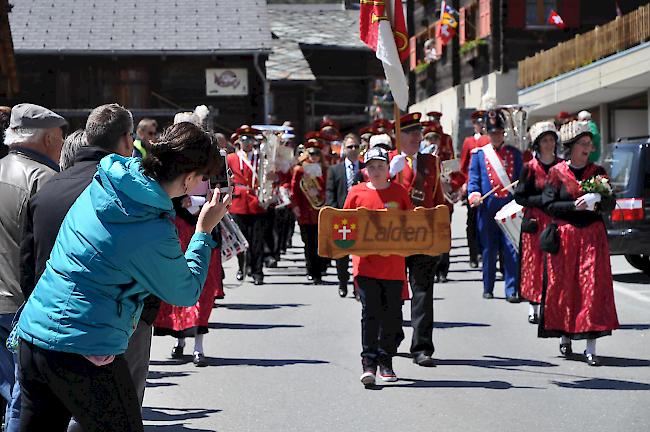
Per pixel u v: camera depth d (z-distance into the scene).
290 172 19.41
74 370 4.99
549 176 11.01
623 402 9.16
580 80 37.47
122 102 38.19
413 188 11.59
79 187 6.32
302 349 11.98
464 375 10.40
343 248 9.92
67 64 38.00
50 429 5.27
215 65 38.72
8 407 6.97
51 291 5.03
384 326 10.05
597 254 10.80
